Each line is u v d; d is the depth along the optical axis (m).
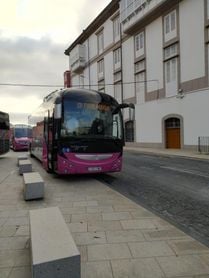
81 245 4.64
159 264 3.97
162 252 4.35
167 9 27.48
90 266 3.92
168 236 5.01
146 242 4.74
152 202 7.68
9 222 5.87
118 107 11.19
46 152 12.68
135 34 32.94
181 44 26.09
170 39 27.36
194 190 9.12
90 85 45.47
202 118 24.06
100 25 41.44
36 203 7.45
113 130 10.97
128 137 35.09
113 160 10.83
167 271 3.78
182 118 26.25
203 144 23.88
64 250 3.31
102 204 7.27
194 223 5.89
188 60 25.36
